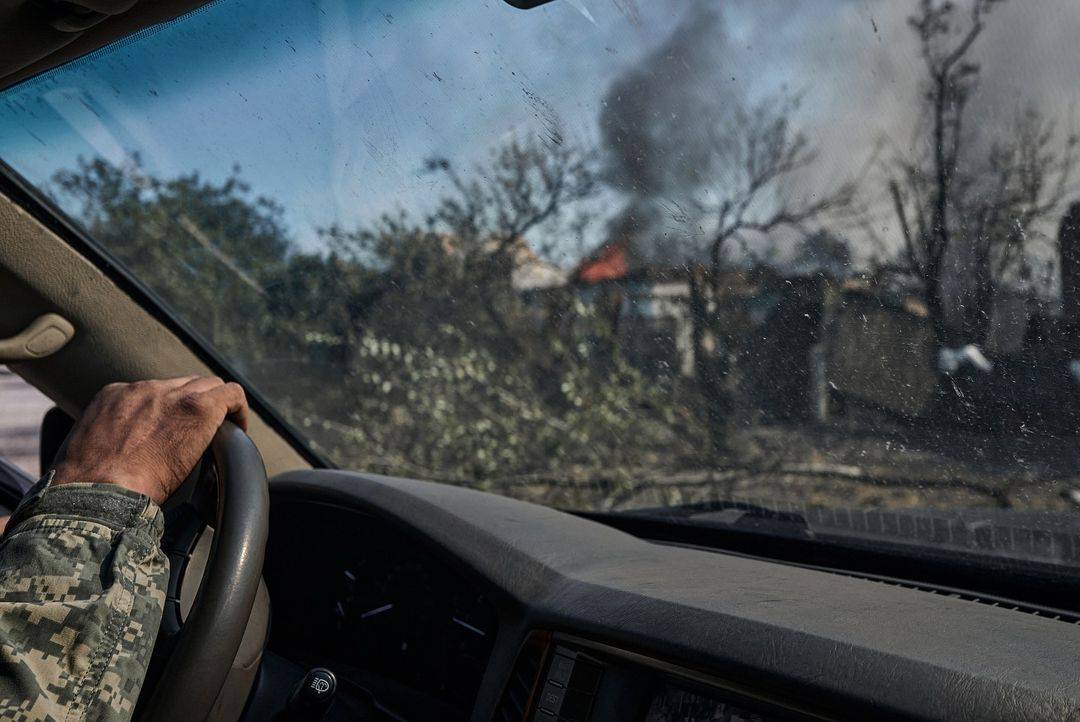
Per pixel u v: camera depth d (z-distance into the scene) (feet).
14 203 6.04
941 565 4.81
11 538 3.13
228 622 3.35
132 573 3.16
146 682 3.42
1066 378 5.23
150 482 3.41
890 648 3.13
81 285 6.24
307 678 3.88
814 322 6.26
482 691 4.09
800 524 5.32
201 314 7.66
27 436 11.45
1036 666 3.02
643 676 3.56
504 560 4.38
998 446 5.35
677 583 4.08
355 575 5.25
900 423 5.72
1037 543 4.59
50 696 2.83
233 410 3.83
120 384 3.71
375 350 8.91
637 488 7.80
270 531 5.62
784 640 3.27
